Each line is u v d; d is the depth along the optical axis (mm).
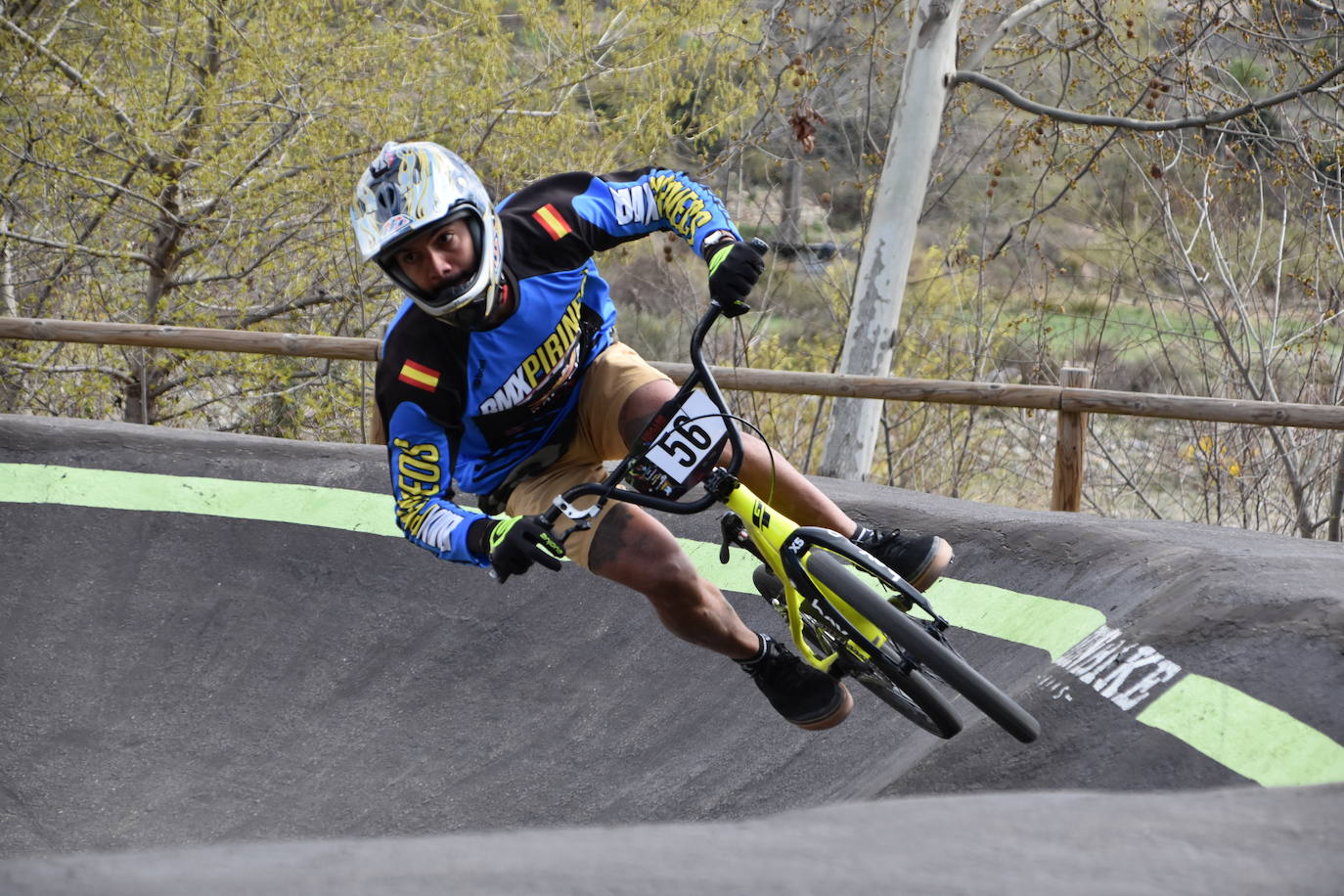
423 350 5973
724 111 24016
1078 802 3740
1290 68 22844
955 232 24719
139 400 23641
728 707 9031
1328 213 19766
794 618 6211
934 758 6773
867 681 6242
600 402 6496
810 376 13047
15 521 12133
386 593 11203
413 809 8727
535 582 10938
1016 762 6473
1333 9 19250
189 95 23641
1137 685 6508
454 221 5570
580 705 9625
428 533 5926
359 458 12688
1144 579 7871
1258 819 3469
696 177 24125
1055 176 26859
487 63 22156
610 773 8828
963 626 8961
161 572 11641
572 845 3395
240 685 10406
